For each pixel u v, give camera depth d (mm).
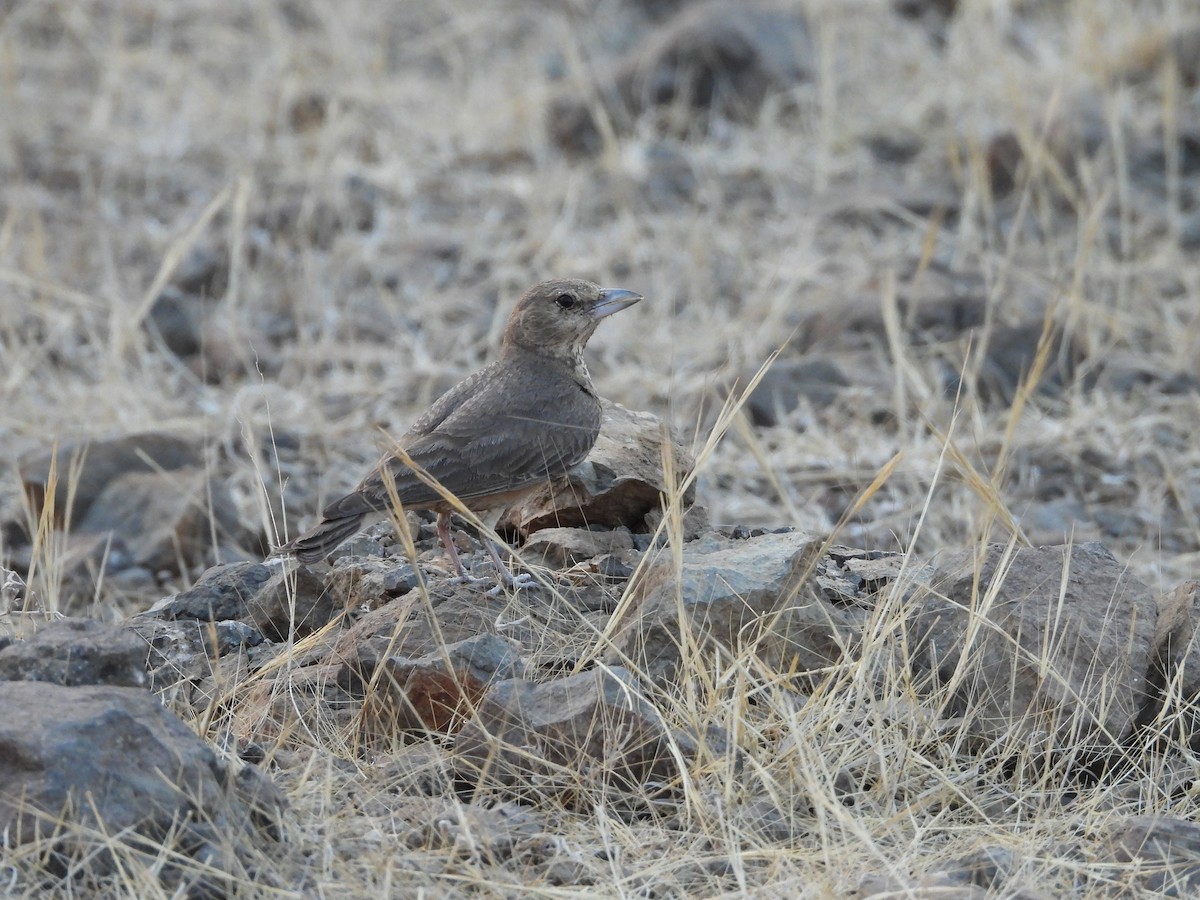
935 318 20203
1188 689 10562
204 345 20469
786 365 19031
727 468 17562
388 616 11234
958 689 10641
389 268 22797
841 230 23734
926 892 8570
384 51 30484
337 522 11477
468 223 24328
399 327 21297
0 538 16203
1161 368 19609
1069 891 8984
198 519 15742
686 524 12836
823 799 9055
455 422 12102
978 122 25797
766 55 27219
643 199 24797
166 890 8398
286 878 8734
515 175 25875
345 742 10406
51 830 8352
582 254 23156
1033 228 23500
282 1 31984
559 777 9688
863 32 28641
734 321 21031
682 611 10094
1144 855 9188
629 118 27031
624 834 9312
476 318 21531
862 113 26922
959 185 24562
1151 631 10875
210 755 8867
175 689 10930
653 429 13461
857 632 10984
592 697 9805
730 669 10047
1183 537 16484
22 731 8523
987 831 9531
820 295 21547
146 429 17500
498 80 29031
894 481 17094
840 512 16781
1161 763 10234
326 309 21469
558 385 12508
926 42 29156
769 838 9383
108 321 20969
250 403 19141
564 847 9148
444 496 10984
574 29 31312
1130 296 21250
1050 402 18797
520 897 8734
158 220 24109
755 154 25750
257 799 9000
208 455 17188
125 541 15695
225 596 12414
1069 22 28531
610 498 12750
